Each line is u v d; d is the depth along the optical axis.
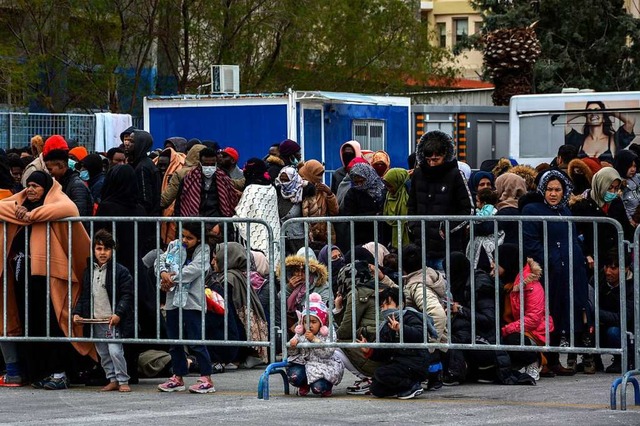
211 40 39.22
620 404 12.27
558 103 32.22
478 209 17.69
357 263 13.68
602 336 14.79
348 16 41.25
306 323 13.20
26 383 14.50
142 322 14.10
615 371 14.99
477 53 75.44
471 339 13.31
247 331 13.86
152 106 29.00
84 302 13.84
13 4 36.59
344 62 41.56
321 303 13.34
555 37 55.19
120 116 29.61
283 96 27.67
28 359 14.27
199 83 39.41
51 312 14.12
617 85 55.50
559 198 14.50
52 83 37.38
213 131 28.39
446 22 78.94
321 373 13.20
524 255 14.35
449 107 33.09
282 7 39.09
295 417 11.77
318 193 19.78
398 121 30.94
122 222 14.10
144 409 12.39
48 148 18.23
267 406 12.53
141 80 39.09
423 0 78.56
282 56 40.22
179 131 28.75
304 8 39.38
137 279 13.85
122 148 19.84
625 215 16.56
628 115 31.75
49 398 13.34
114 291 13.72
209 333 14.30
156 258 13.78
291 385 13.75
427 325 13.12
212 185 18.81
